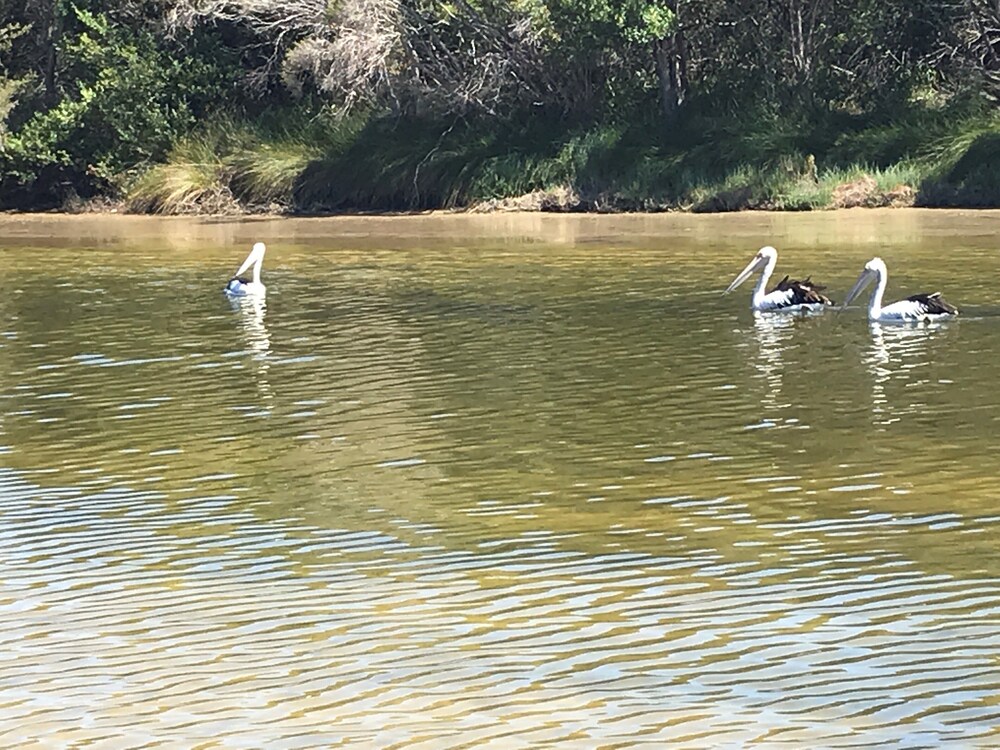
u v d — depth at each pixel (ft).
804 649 26.94
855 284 67.62
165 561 33.30
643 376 51.93
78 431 46.37
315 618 29.48
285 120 141.90
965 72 128.16
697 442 42.57
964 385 49.26
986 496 36.27
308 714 25.14
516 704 25.18
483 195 127.75
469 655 27.32
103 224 127.13
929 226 98.94
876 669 25.96
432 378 52.54
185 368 55.98
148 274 86.99
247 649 27.99
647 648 27.32
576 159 126.31
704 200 118.32
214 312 70.13
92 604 30.66
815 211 113.70
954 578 30.40
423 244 100.58
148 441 44.73
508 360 55.42
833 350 56.13
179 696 26.03
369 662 27.17
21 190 144.97
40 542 35.01
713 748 23.35
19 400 51.16
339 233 111.65
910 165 118.01
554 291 73.41
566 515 35.78
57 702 25.93
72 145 143.13
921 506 35.58
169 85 144.36
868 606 28.96
